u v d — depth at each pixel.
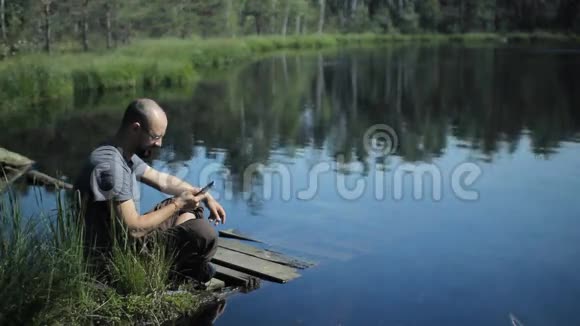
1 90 13.73
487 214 5.90
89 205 3.80
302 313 3.88
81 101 14.85
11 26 25.45
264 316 3.84
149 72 18.67
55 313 3.49
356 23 63.56
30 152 8.88
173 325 3.72
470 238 5.24
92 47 30.52
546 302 4.05
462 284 4.32
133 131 3.84
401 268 4.59
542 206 6.11
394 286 4.29
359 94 17.12
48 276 3.54
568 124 11.49
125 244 3.77
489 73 22.34
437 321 3.80
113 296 3.74
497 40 53.72
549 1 57.03
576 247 5.01
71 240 3.71
